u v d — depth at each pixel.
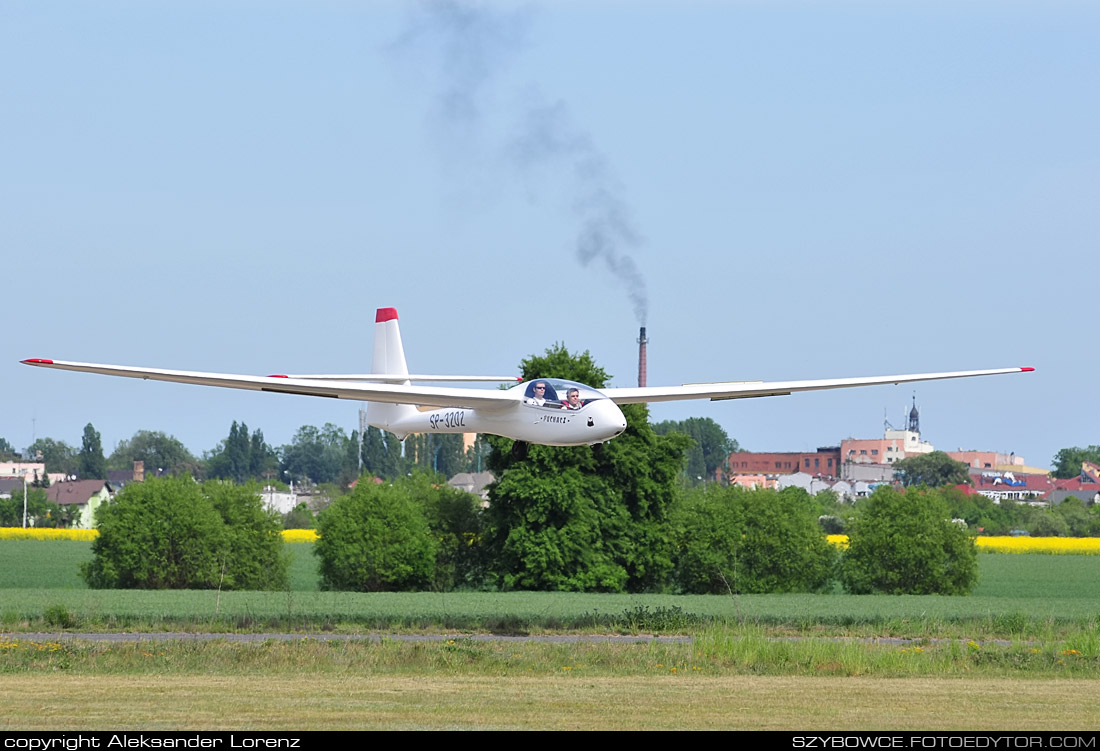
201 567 149.12
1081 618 88.19
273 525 157.75
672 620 78.94
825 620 84.88
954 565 147.25
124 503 150.00
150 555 147.38
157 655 56.06
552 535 144.12
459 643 63.44
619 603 110.44
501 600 114.62
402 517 152.88
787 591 148.50
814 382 80.00
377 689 45.28
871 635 74.75
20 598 110.81
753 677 51.22
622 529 150.38
